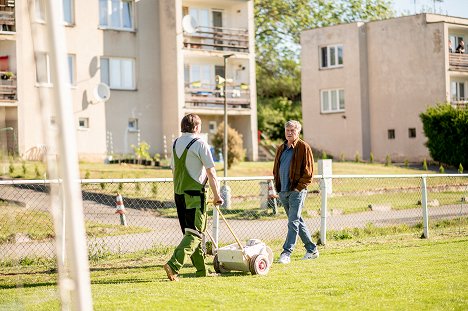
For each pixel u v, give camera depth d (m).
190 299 8.10
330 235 15.34
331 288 8.78
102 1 37.19
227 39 39.88
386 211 21.73
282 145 11.92
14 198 11.19
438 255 11.95
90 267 11.52
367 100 46.97
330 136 48.00
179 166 9.68
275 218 19.16
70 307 6.00
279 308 7.55
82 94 36.12
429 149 40.59
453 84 46.56
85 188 23.89
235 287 8.97
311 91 48.66
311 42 48.56
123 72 37.59
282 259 11.48
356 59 46.72
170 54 38.06
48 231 13.96
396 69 45.94
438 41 44.50
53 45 5.21
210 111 38.94
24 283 9.80
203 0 39.81
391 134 46.25
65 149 5.20
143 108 37.97
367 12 58.62
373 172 34.47
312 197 24.97
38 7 5.73
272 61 62.34
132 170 29.19
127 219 18.61
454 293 8.37
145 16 38.22
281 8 59.03
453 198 25.83
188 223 9.67
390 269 10.36
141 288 8.98
